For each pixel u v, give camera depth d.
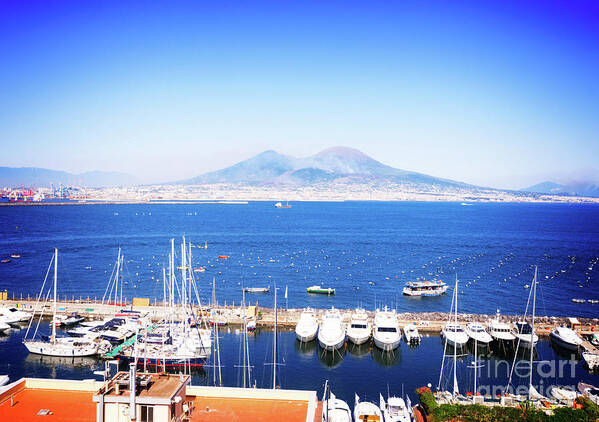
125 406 31.02
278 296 147.62
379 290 156.38
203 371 83.00
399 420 60.12
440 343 98.31
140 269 186.75
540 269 193.12
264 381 79.06
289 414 36.56
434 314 114.50
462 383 78.69
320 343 92.88
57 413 35.72
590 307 136.38
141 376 34.38
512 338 93.56
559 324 107.81
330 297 147.12
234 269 191.25
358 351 93.19
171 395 31.39
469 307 135.38
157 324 101.25
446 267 197.88
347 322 110.38
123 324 99.25
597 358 84.81
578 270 191.25
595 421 51.19
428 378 81.12
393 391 76.00
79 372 81.69
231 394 39.53
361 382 79.38
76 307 118.81
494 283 167.12
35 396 38.50
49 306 120.06
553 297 147.62
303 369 84.50
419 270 191.12
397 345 93.25
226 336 102.06
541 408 55.81
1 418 34.69
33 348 89.00
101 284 160.38
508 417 51.88
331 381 79.62
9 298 136.25
